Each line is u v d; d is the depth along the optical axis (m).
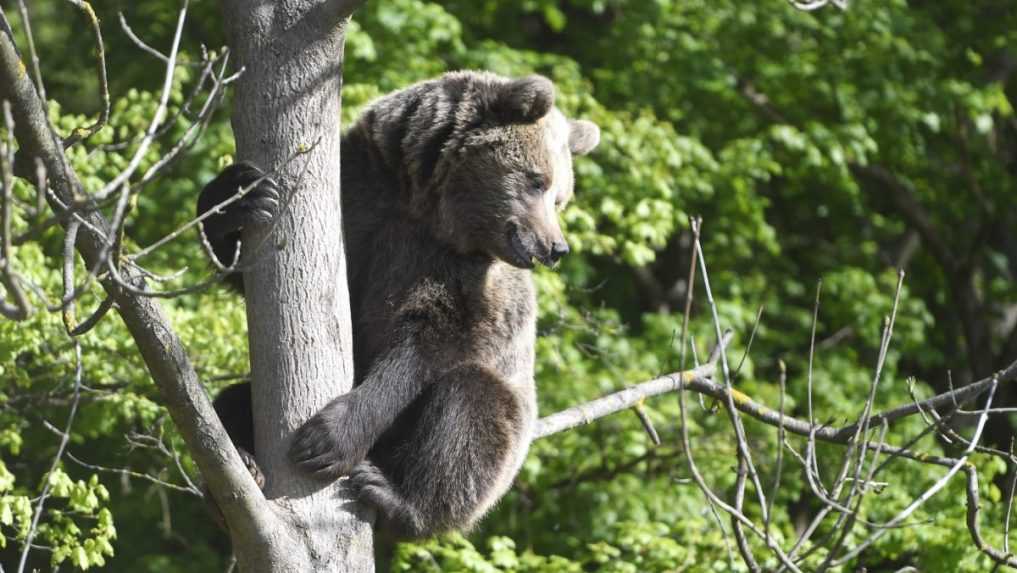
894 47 19.47
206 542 17.91
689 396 16.19
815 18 20.06
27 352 11.68
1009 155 24.41
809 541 13.73
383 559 16.70
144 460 15.16
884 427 7.18
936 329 23.53
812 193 23.30
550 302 14.24
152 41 19.23
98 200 5.18
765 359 19.08
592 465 16.41
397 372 8.30
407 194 9.08
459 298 8.82
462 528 8.58
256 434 6.95
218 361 11.34
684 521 13.73
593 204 15.77
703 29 19.80
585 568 15.82
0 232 4.62
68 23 20.73
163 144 15.64
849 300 20.45
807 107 20.59
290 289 6.82
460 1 20.25
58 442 13.56
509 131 9.38
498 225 9.20
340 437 6.96
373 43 16.89
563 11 22.59
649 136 16.03
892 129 20.14
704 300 19.17
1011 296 23.41
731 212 18.95
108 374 11.36
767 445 15.61
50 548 9.45
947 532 12.30
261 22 6.82
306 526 6.85
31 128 5.44
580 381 15.91
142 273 5.69
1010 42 20.59
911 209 22.94
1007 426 21.27
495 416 8.49
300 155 6.67
